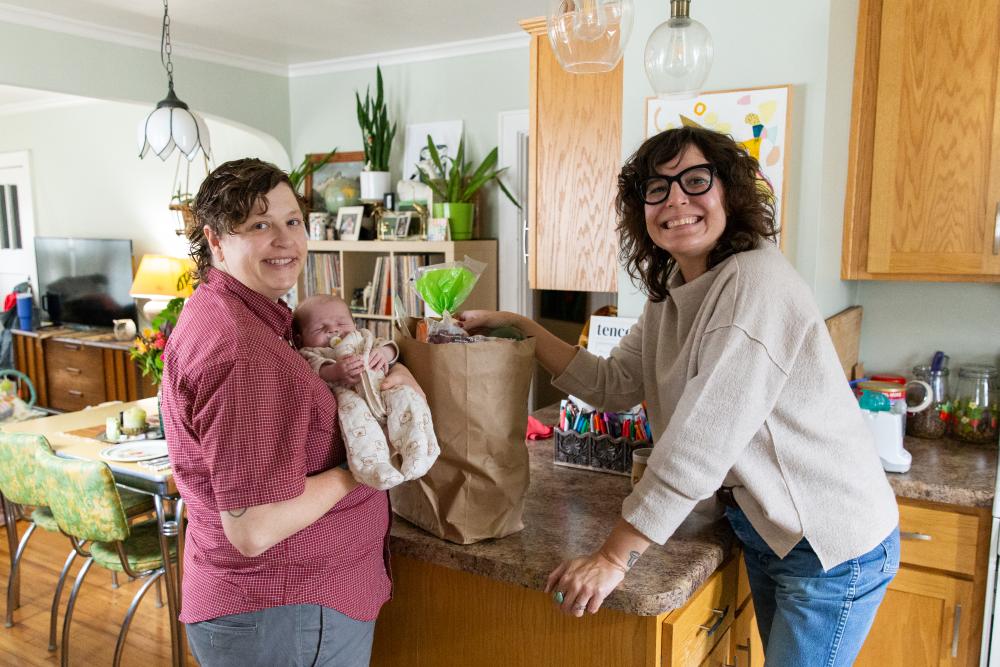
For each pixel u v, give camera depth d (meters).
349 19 3.85
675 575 1.30
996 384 2.27
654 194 1.33
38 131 6.63
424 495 1.44
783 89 1.88
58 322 6.52
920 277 2.18
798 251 1.94
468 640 1.49
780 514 1.29
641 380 1.70
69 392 6.03
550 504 1.65
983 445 2.18
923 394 2.28
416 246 4.15
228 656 1.21
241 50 4.56
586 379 1.71
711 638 1.48
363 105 4.78
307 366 1.17
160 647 2.85
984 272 2.09
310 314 1.46
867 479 1.30
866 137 2.19
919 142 2.12
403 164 4.70
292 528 1.11
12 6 3.65
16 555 3.06
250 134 5.27
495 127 4.34
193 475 1.18
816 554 1.29
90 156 6.27
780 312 1.21
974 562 1.80
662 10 2.02
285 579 1.19
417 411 1.24
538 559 1.35
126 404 3.54
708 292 1.29
